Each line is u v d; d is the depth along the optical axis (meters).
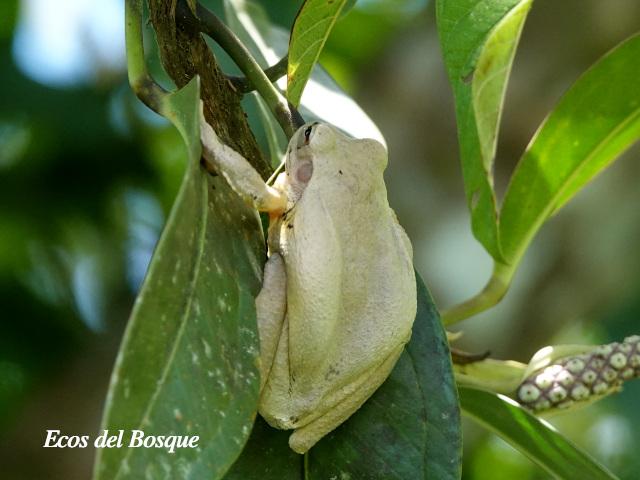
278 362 0.88
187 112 0.86
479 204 0.96
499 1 0.92
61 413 1.32
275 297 0.88
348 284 0.89
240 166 0.88
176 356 0.85
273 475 0.89
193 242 0.86
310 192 0.89
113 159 1.43
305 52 0.93
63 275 1.41
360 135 0.98
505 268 0.97
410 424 0.90
